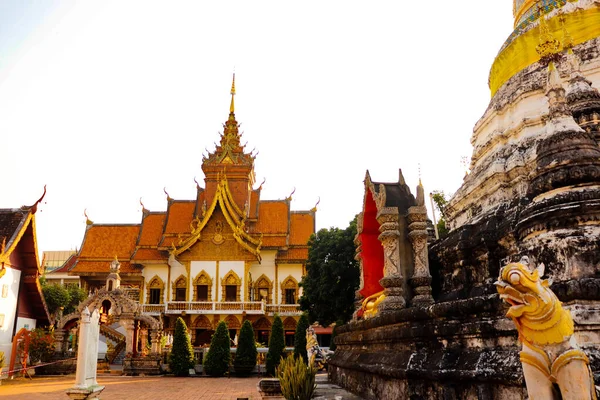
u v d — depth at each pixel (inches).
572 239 213.5
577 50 438.0
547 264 221.0
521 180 401.7
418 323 286.5
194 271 1872.5
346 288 1142.3
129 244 2068.2
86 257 2017.7
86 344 410.3
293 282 1925.4
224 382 1002.7
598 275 206.2
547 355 138.3
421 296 397.4
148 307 1798.7
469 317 239.1
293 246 1984.5
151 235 2048.5
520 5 538.6
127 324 1239.5
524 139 427.2
